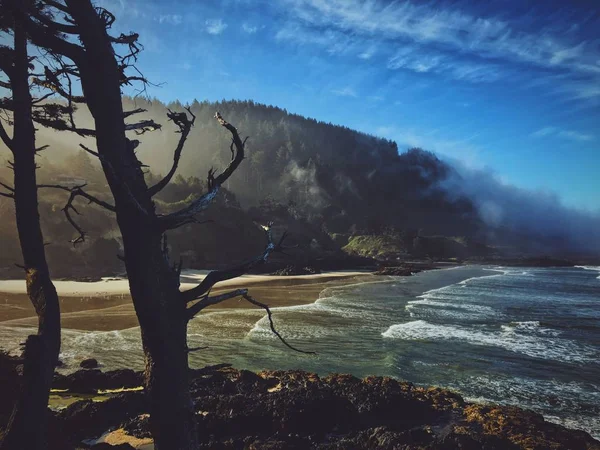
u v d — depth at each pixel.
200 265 75.81
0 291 39.91
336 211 195.25
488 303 35.62
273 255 90.38
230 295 3.36
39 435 3.58
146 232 3.07
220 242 85.44
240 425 9.07
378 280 63.69
